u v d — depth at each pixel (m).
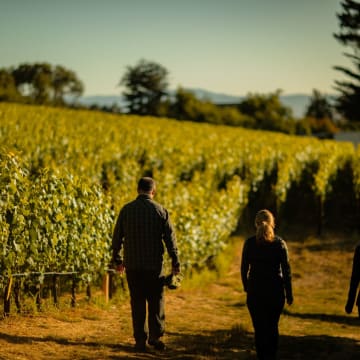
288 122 121.44
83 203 14.23
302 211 35.56
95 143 38.81
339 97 97.50
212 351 10.34
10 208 11.74
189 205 21.70
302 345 11.39
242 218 32.53
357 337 12.74
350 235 31.06
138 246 9.66
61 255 13.41
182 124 77.62
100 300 14.55
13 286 12.64
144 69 189.38
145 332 9.99
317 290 20.61
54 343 9.90
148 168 34.69
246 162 37.88
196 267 22.09
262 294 9.09
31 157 30.67
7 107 75.31
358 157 36.62
